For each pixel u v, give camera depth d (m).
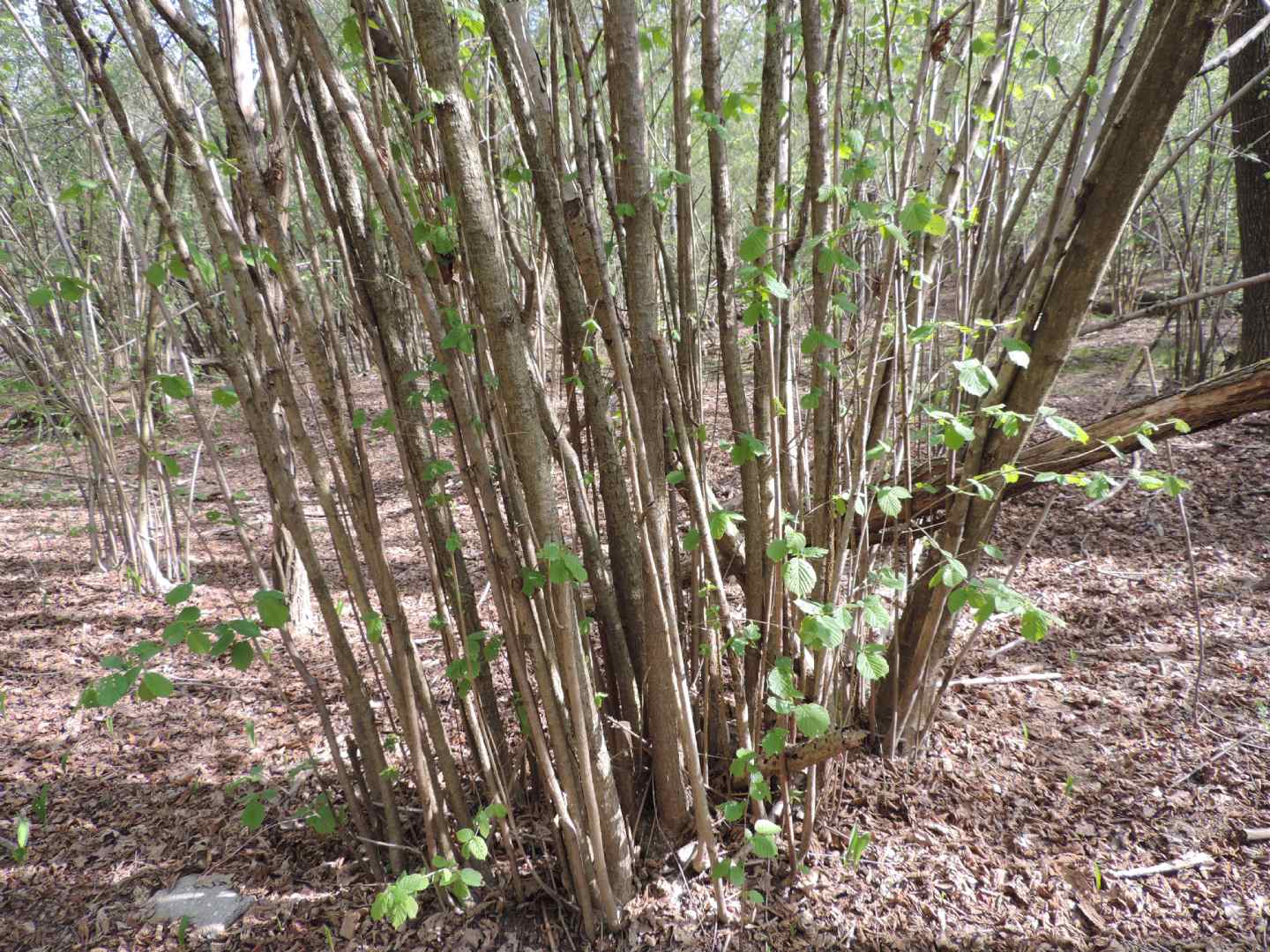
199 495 5.79
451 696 2.63
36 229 3.92
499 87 1.97
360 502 1.53
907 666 2.20
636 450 1.48
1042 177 4.51
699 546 1.68
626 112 1.46
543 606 1.56
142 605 3.93
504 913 1.83
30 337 3.88
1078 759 2.30
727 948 1.73
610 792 1.71
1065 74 3.50
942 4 2.27
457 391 1.40
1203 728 2.39
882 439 2.04
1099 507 4.03
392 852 1.89
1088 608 3.16
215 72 1.25
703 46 1.63
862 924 1.79
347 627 3.52
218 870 2.03
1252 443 4.52
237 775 2.45
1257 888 1.83
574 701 1.50
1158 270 10.07
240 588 4.14
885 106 1.71
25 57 4.07
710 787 2.03
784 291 1.47
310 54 1.45
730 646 1.70
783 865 1.95
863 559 2.15
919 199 1.42
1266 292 5.06
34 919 1.90
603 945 1.74
